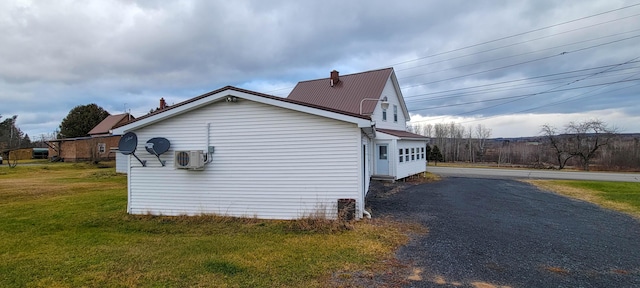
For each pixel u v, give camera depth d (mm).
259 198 8062
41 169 25516
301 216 7797
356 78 20906
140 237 6512
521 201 10875
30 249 5660
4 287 4027
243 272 4465
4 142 44844
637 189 13836
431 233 6590
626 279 4277
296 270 4535
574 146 29516
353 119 7320
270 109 8031
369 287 3973
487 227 7145
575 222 7754
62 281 4203
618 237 6414
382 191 13250
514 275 4391
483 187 14836
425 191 13305
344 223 7086
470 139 40656
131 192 8734
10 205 9984
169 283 4113
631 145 27938
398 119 22250
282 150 7961
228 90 7977
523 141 36344
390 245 5742
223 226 7371
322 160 7746
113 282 4156
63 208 9469
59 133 48938
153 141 8336
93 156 33062
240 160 8195
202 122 8398
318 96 20578
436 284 4070
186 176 8438
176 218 8164
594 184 15773
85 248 5703
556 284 4094
